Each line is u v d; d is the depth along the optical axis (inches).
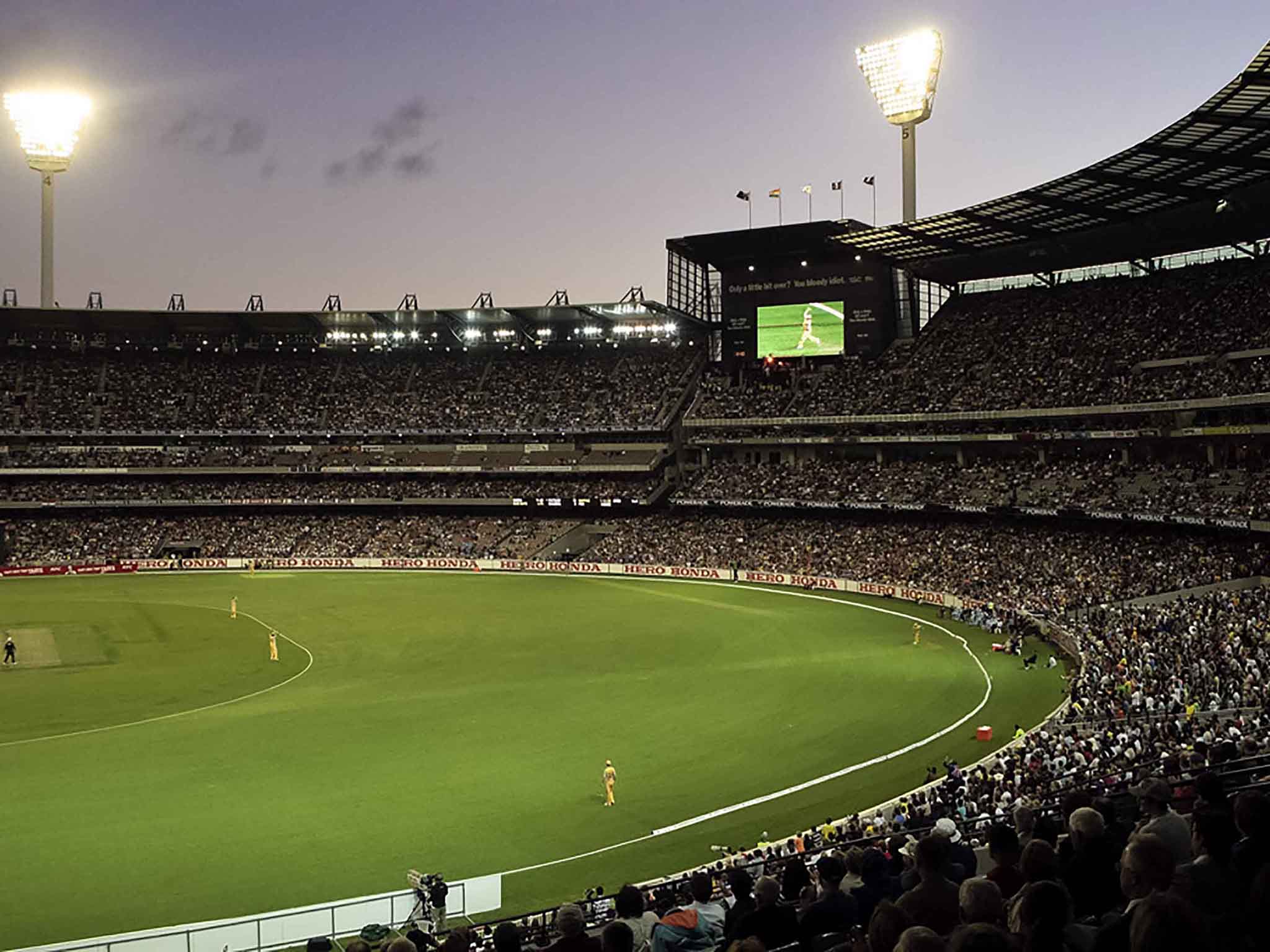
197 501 4498.0
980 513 3440.0
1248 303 3198.8
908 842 845.8
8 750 1649.9
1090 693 1740.9
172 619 2957.7
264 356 5009.8
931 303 4382.4
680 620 2876.5
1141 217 3223.4
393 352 5044.3
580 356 4889.3
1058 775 1187.3
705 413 4279.0
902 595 3129.9
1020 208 3184.1
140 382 4817.9
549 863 1181.7
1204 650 1790.1
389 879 1135.6
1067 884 337.4
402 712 1899.6
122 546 4308.6
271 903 1070.4
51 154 4761.3
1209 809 294.4
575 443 4621.1
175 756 1620.3
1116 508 2933.1
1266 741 1023.6
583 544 4256.9
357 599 3321.9
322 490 4621.1
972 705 1873.8
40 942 978.7
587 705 1940.2
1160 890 243.0
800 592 3366.1
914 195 3887.8
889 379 3954.2
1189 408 2913.4
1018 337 3769.7
